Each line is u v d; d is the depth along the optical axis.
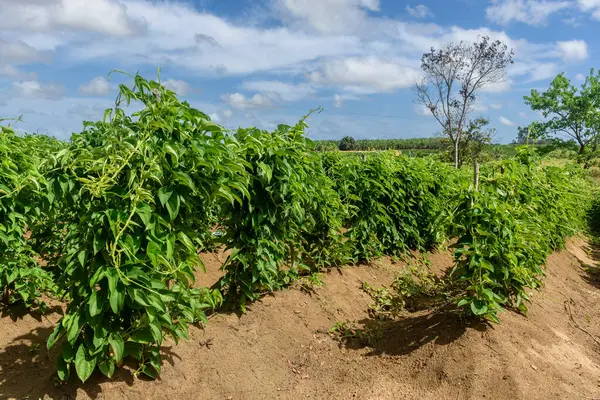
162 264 3.29
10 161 4.02
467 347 4.52
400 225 7.96
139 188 2.89
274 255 4.96
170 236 3.16
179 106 3.30
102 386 3.19
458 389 4.15
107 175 2.85
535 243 5.43
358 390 4.22
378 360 4.72
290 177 4.68
